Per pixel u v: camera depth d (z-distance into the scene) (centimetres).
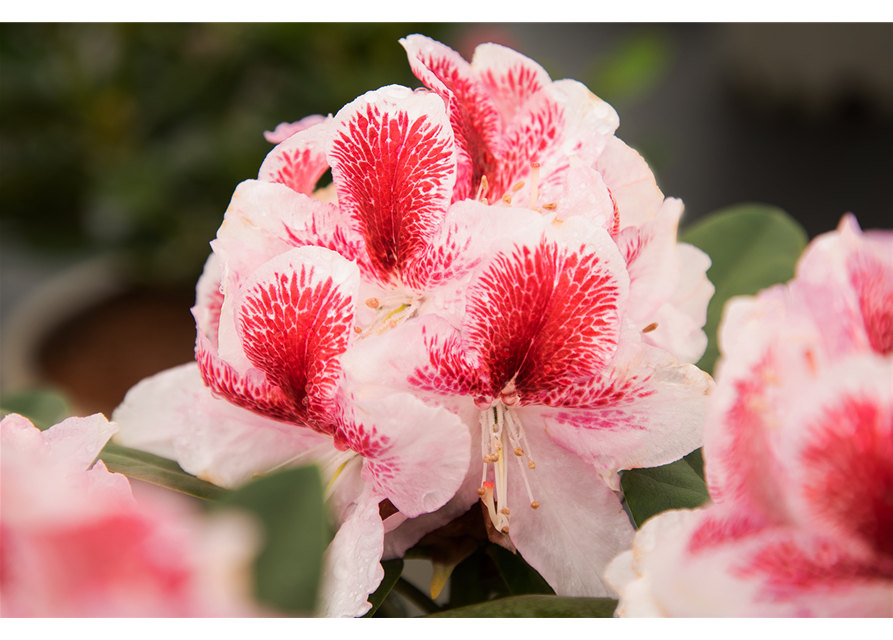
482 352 43
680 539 37
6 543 31
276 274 42
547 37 233
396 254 44
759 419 37
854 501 36
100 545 28
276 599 35
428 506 42
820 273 37
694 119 212
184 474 47
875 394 35
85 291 137
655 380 43
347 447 43
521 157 46
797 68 222
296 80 112
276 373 44
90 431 42
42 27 112
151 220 120
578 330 42
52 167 119
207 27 114
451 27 110
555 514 45
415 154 43
